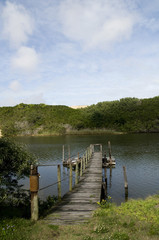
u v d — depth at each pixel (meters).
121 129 73.50
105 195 14.21
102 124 79.62
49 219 7.64
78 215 8.02
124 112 84.94
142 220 7.18
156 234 5.88
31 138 65.75
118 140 50.09
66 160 26.64
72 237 5.86
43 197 13.92
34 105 108.00
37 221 7.32
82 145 44.94
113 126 76.69
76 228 6.62
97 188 12.26
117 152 33.22
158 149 34.56
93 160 23.00
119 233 5.79
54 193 14.98
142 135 60.38
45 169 24.16
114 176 20.03
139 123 72.44
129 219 7.18
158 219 7.13
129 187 16.11
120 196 14.15
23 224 6.81
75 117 88.69
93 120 82.75
